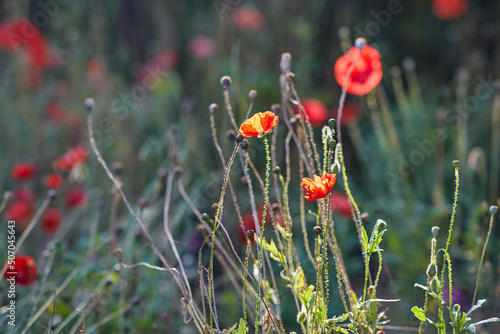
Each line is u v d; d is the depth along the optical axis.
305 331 1.73
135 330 2.50
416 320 2.89
